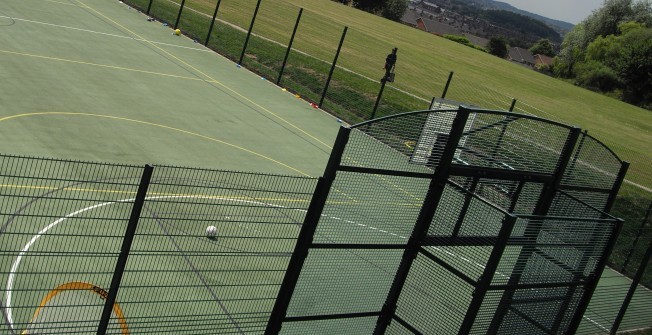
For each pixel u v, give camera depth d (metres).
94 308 7.65
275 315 8.09
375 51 43.06
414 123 8.28
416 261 8.69
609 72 58.75
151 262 10.12
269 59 28.61
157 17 30.55
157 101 19.42
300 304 8.63
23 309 8.27
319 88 26.80
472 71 50.44
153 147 15.80
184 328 8.84
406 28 73.06
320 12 60.75
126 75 21.12
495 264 7.92
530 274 8.79
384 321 8.89
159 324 8.75
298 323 9.28
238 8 43.88
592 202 10.92
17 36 22.02
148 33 27.52
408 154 8.34
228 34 30.91
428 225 8.54
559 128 9.80
